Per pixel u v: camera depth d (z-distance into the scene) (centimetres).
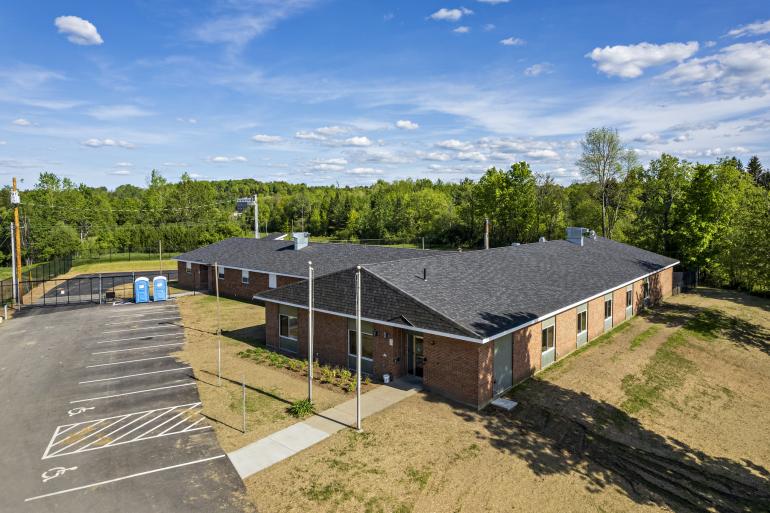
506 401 1844
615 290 3020
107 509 1203
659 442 1586
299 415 1711
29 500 1244
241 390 1983
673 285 4203
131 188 19162
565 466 1406
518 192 7400
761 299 4028
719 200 4553
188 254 4966
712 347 2673
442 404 1814
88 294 4500
